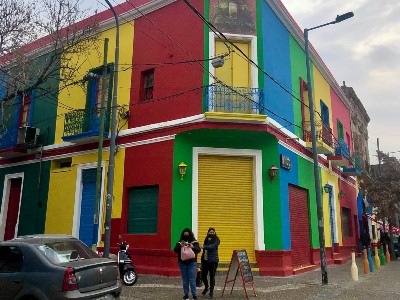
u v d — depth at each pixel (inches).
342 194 824.3
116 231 529.7
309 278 485.4
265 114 515.2
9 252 248.1
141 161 534.6
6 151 668.7
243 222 507.8
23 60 509.4
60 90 599.5
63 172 618.8
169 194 496.7
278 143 539.5
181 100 524.1
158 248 486.3
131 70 584.1
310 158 676.1
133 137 551.2
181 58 540.4
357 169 909.2
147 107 552.4
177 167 502.0
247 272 355.9
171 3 568.7
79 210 582.6
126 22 607.5
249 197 517.3
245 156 525.3
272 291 388.2
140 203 528.7
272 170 516.7
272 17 594.9
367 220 1116.5
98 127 561.6
